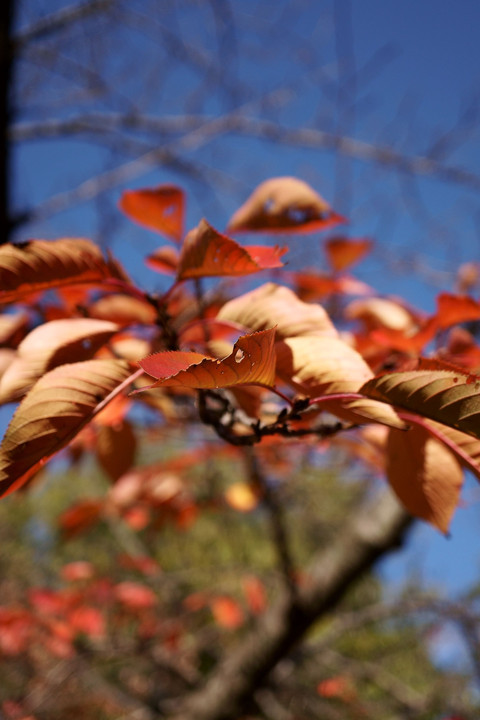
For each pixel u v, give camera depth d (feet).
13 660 8.34
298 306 3.22
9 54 6.18
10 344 3.53
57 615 8.24
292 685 8.29
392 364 3.64
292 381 3.05
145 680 8.99
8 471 2.93
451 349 3.67
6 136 6.12
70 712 8.54
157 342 3.53
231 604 8.89
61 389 2.99
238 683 7.23
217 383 2.88
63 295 3.54
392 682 8.10
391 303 3.95
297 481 7.88
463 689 7.38
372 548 6.91
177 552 13.12
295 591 6.96
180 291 3.72
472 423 2.91
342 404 3.00
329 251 4.09
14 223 6.39
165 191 3.44
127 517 6.56
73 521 6.30
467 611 7.24
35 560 13.82
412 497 3.27
